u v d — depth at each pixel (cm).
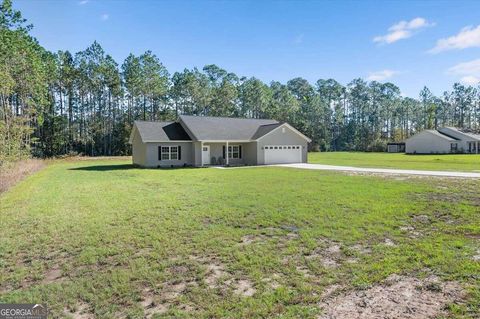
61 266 495
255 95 6319
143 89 4934
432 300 361
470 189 1120
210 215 794
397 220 715
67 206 930
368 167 2289
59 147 4438
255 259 501
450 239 574
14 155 2069
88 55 4653
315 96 7388
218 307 361
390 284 405
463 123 7638
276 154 2809
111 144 4859
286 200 966
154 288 415
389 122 7975
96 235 641
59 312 362
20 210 886
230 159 2809
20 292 410
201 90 5684
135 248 566
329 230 646
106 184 1433
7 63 2655
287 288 403
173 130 2777
